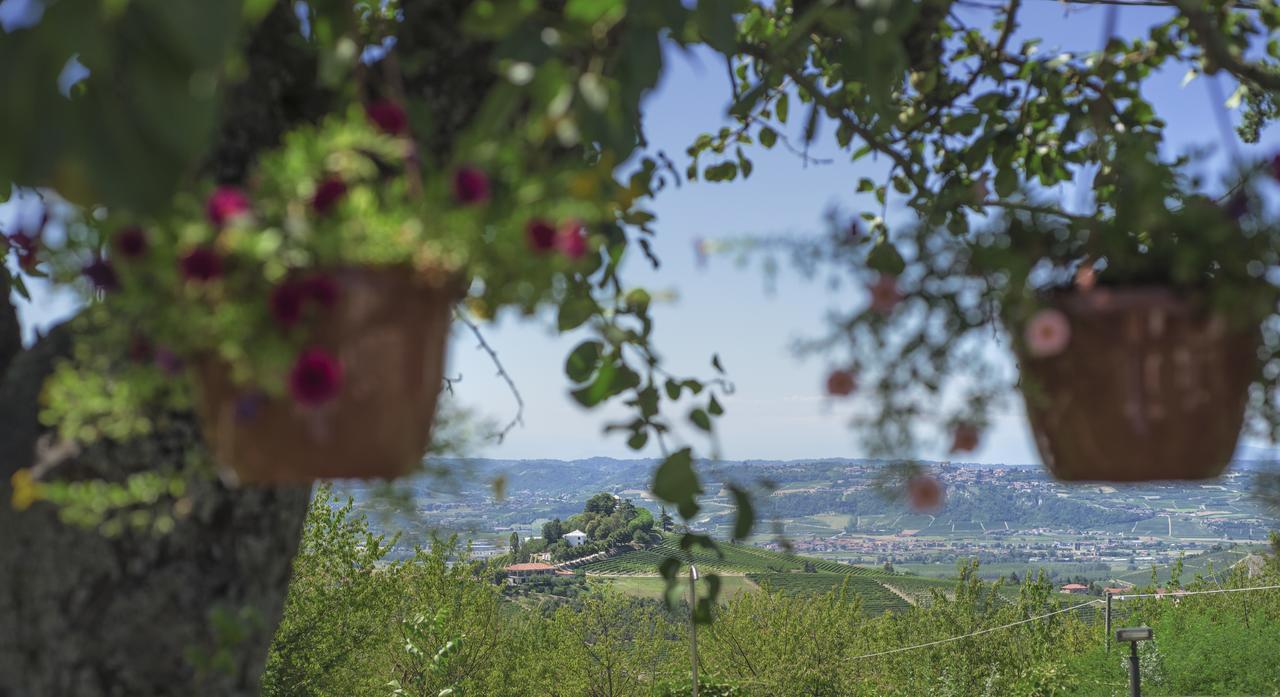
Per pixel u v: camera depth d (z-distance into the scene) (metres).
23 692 1.58
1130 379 1.54
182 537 1.60
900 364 1.70
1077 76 2.53
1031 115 2.60
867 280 1.70
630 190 1.59
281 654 11.83
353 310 1.20
